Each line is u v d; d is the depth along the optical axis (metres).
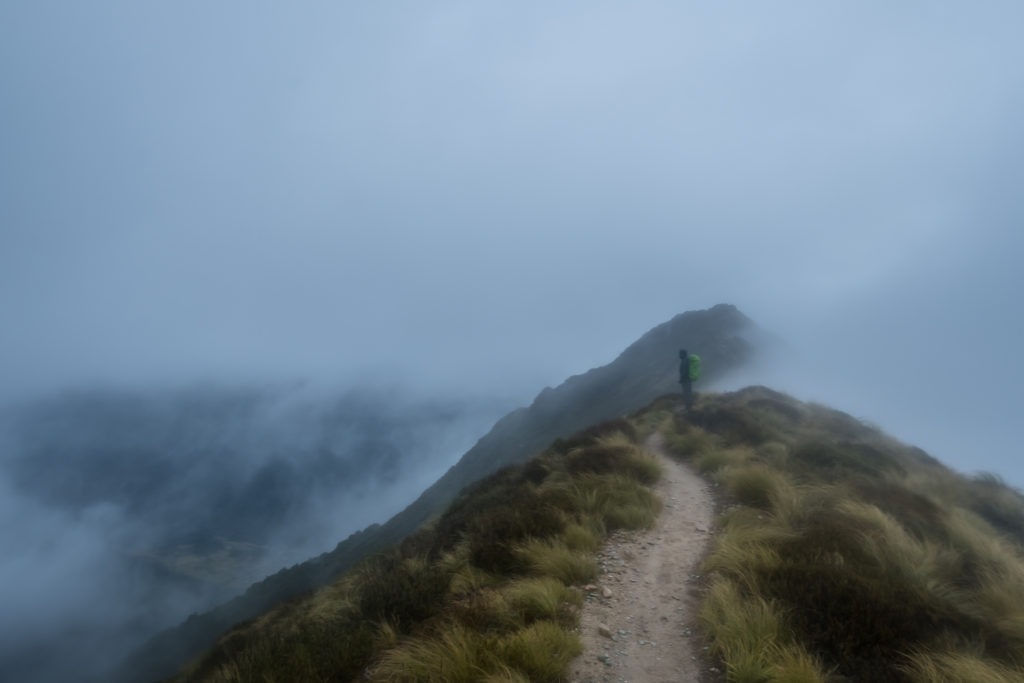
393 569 10.77
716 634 7.08
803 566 7.95
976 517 13.13
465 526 12.16
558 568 9.21
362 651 7.51
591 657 7.10
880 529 9.87
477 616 7.59
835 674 6.14
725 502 12.74
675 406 27.73
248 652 8.36
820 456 15.52
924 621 6.99
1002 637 6.87
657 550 10.30
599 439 18.06
